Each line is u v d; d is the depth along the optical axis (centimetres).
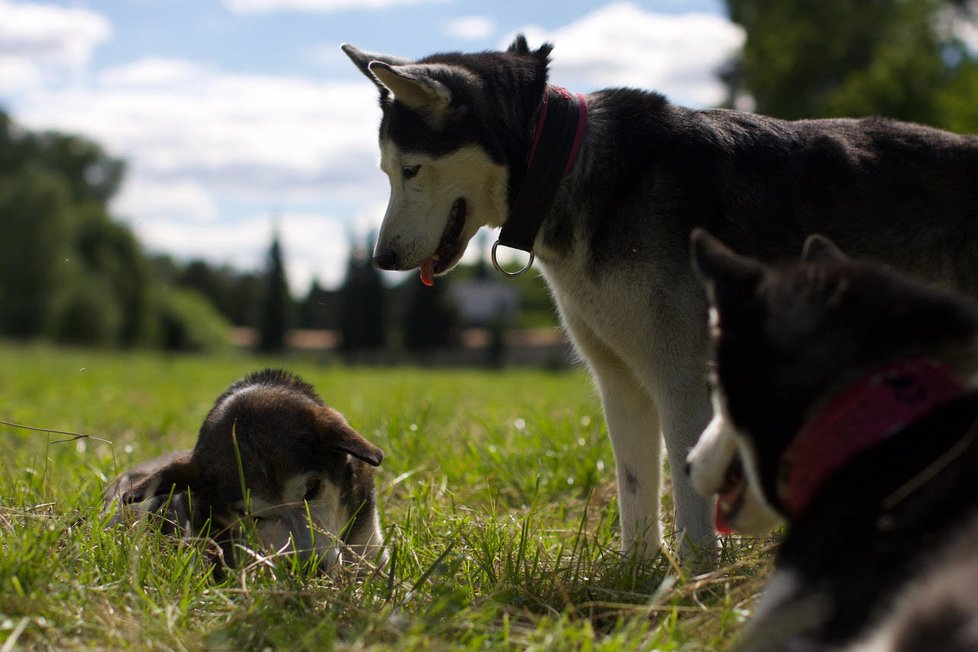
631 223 388
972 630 188
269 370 527
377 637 292
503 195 416
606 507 497
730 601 304
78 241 6056
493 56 427
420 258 417
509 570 354
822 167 401
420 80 391
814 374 244
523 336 5688
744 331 255
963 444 232
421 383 1659
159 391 1449
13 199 5444
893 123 425
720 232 387
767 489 257
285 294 6688
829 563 235
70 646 285
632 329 393
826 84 3341
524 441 621
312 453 436
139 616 306
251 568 362
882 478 234
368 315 5672
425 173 411
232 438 435
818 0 3281
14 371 1833
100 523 372
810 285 253
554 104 405
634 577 349
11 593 304
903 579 218
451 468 559
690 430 383
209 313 6981
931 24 3259
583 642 275
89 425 840
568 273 405
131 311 6141
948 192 405
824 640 225
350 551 399
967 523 219
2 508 386
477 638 274
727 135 402
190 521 423
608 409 428
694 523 380
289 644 293
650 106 409
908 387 238
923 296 247
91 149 7725
